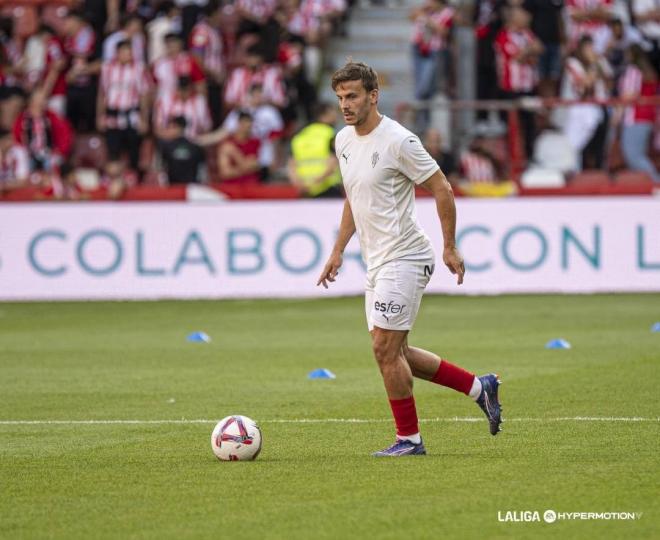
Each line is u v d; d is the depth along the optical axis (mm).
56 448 27703
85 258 65375
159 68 73250
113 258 65375
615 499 21938
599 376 38000
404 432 26266
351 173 25844
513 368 40031
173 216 65312
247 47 76250
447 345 46188
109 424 30922
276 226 65000
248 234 65188
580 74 73125
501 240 64562
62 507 21891
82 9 77625
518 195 64938
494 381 26781
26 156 70188
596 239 64312
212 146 72500
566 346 45188
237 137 69688
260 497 22391
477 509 21297
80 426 30672
